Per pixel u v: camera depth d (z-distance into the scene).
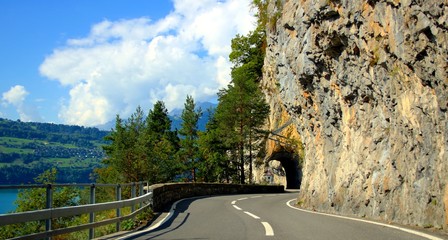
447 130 11.00
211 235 10.15
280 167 66.81
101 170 59.91
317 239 9.23
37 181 36.19
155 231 11.18
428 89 12.07
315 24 18.88
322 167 23.50
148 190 17.98
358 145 18.48
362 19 15.09
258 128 55.91
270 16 30.05
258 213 16.80
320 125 24.25
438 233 10.09
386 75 14.78
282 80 29.27
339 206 19.19
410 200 13.11
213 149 61.47
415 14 11.18
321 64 20.55
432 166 11.99
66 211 8.66
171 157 60.47
